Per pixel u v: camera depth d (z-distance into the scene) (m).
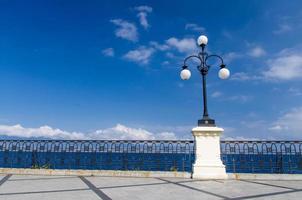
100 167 10.60
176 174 9.66
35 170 10.21
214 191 6.73
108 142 10.77
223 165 9.39
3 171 10.27
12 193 6.22
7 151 11.00
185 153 10.22
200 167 9.34
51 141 10.92
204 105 9.95
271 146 9.92
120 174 9.83
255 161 9.91
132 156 10.57
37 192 6.38
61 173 10.09
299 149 9.80
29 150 10.92
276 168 9.74
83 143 10.84
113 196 5.95
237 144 10.08
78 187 7.21
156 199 5.65
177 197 5.89
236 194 6.32
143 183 8.10
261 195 6.20
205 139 9.57
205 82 10.15
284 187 7.50
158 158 10.41
